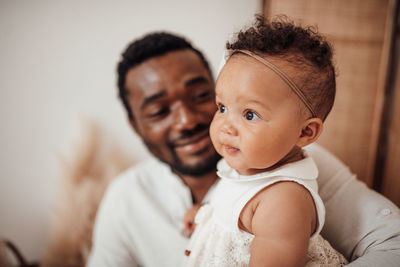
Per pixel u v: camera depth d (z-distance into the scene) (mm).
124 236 965
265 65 439
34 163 1478
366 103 1324
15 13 1310
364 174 1387
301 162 494
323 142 1369
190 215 706
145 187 996
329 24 1257
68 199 1342
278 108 436
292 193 447
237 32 531
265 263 422
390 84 1288
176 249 879
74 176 1359
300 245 420
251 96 437
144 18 1406
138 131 920
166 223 916
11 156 1451
